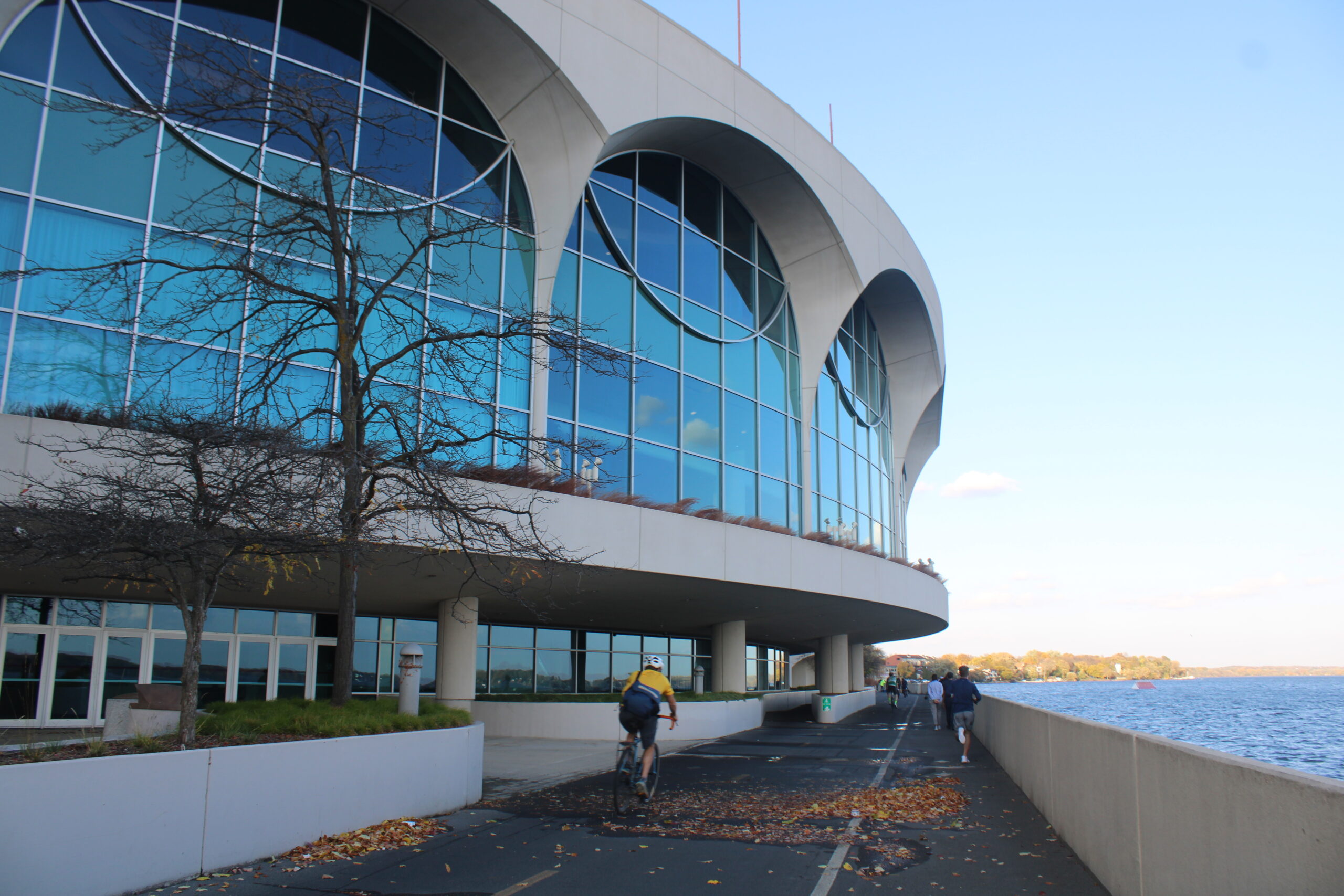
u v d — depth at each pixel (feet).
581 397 66.64
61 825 20.25
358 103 55.47
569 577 60.75
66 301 44.86
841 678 133.18
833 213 88.02
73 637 61.52
